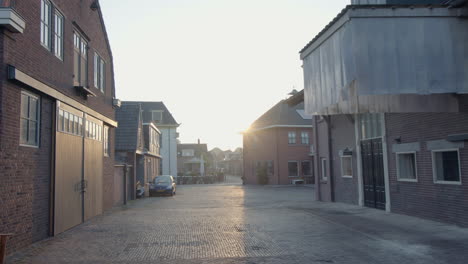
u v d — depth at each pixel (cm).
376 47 833
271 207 1706
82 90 1243
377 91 825
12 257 766
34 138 920
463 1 820
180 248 847
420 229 989
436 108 1010
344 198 1722
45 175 975
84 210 1275
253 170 4478
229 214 1444
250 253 791
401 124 1246
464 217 970
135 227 1145
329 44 937
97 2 1447
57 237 985
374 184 1461
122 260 744
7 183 769
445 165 1055
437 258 712
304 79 1099
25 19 848
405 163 1254
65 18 1121
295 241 902
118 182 1975
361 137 1565
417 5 842
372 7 834
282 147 4097
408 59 837
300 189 3272
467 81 841
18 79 780
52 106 1016
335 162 1812
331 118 1847
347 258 732
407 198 1224
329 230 1038
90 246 873
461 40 847
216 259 746
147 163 3008
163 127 5200
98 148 1482
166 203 2080
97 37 1506
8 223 775
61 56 1099
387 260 710
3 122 752
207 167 7569
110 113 1720
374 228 1037
